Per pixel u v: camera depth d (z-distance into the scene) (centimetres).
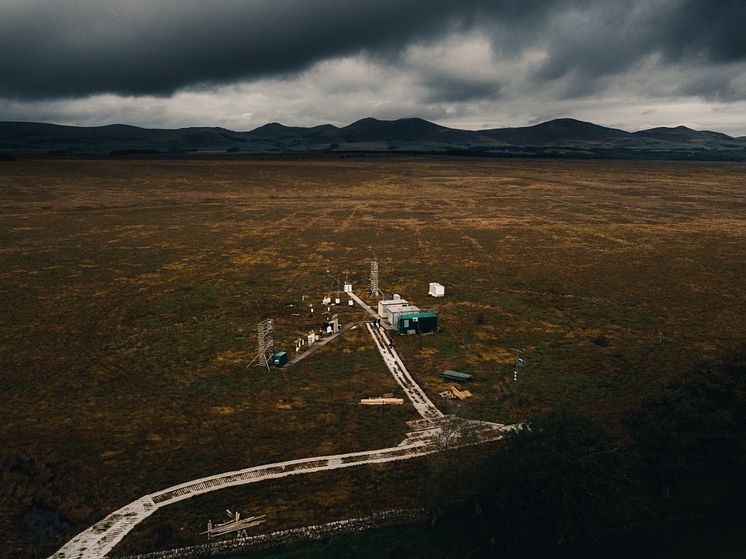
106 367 5069
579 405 4356
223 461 3612
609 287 7769
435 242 11275
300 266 9156
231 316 6556
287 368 5106
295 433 3962
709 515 3062
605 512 3006
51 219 13238
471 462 3300
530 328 6200
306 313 6725
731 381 3653
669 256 9700
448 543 2920
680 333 5944
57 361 5181
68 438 3869
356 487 3347
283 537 2948
